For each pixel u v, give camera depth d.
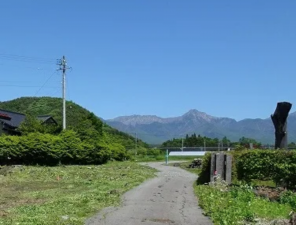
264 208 12.70
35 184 23.48
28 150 36.50
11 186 22.41
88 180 24.62
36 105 88.50
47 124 47.31
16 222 10.49
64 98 44.31
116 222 10.87
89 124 43.03
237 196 14.48
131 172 29.36
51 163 37.69
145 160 54.25
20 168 31.31
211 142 71.19
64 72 44.59
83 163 40.00
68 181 24.80
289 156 16.70
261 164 17.34
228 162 17.97
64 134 39.25
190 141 73.00
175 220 11.27
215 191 16.09
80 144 39.50
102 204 13.55
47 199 15.73
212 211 12.16
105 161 42.41
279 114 18.59
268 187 16.94
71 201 14.10
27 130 42.59
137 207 13.20
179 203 14.24
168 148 66.88
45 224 10.28
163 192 17.31
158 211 12.56
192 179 25.36
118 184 20.61
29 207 13.05
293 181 16.53
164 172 32.62
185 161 50.03
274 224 10.48
